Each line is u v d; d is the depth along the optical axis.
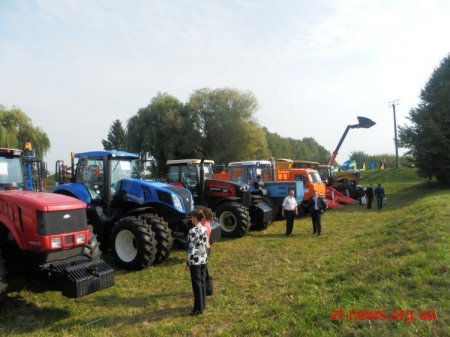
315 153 113.62
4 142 27.50
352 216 15.15
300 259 7.82
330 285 5.67
